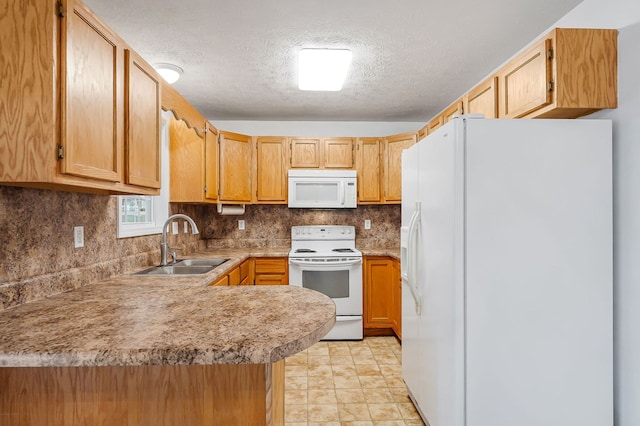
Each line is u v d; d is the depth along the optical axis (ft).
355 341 10.87
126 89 4.78
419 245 6.42
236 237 12.67
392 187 11.76
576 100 5.09
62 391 3.25
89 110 3.97
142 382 3.26
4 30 3.47
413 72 8.46
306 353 9.87
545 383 4.86
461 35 6.78
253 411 3.28
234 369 3.27
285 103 10.73
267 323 3.42
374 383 8.07
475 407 4.83
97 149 4.13
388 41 7.00
